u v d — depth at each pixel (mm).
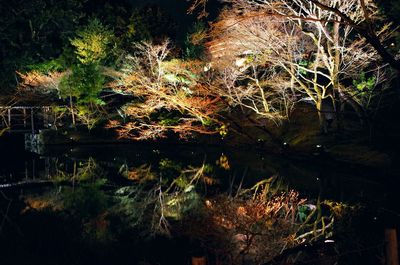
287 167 19156
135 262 8773
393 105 22578
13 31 34938
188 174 18922
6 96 31969
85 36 32406
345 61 23578
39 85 31797
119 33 39062
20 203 14648
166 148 28078
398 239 5859
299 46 22953
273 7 18703
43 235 10867
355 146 18672
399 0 19266
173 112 30891
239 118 28141
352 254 6348
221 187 15648
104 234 10812
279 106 26969
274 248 7059
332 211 10945
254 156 22719
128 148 29156
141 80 27297
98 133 32781
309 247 6332
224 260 6570
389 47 20750
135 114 28547
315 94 24516
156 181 17844
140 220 11859
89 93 30875
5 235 10977
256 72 25000
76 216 12711
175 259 8531
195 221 7941
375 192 13211
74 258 9273
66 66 33750
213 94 25953
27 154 28266
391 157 15961
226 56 22938
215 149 26156
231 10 21141
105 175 19922
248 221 7441
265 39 20047
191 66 26703
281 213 10633
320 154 18438
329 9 8148
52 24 37406
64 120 34906
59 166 23047
